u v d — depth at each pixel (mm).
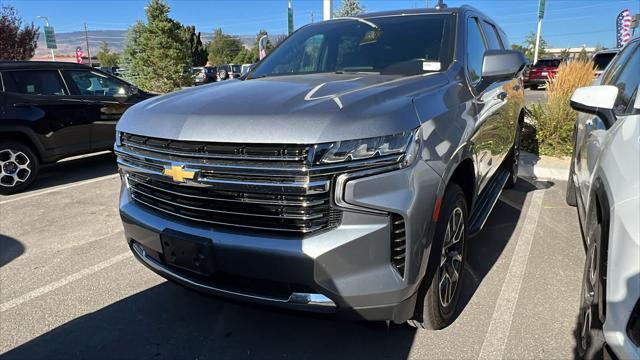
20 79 6312
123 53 33281
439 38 3279
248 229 2129
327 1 10148
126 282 3471
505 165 4934
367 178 1974
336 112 2023
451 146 2350
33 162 6277
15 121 6094
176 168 2193
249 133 2023
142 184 2523
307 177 1954
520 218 4551
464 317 2842
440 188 2201
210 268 2213
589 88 2600
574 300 3014
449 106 2533
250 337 2738
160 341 2732
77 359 2596
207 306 3098
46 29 26688
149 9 28359
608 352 1747
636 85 2672
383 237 2014
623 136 2172
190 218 2293
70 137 6742
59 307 3135
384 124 2016
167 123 2279
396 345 2600
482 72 3057
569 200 4773
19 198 5887
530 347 2553
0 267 3785
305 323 2857
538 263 3561
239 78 3598
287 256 2020
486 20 4371
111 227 4691
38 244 4262
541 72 23188
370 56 3305
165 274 2537
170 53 28359
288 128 1981
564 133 7180
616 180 1947
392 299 2080
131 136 2523
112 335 2803
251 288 2236
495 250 3811
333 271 2002
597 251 2107
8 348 2705
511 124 4398
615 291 1691
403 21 3576
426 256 2170
